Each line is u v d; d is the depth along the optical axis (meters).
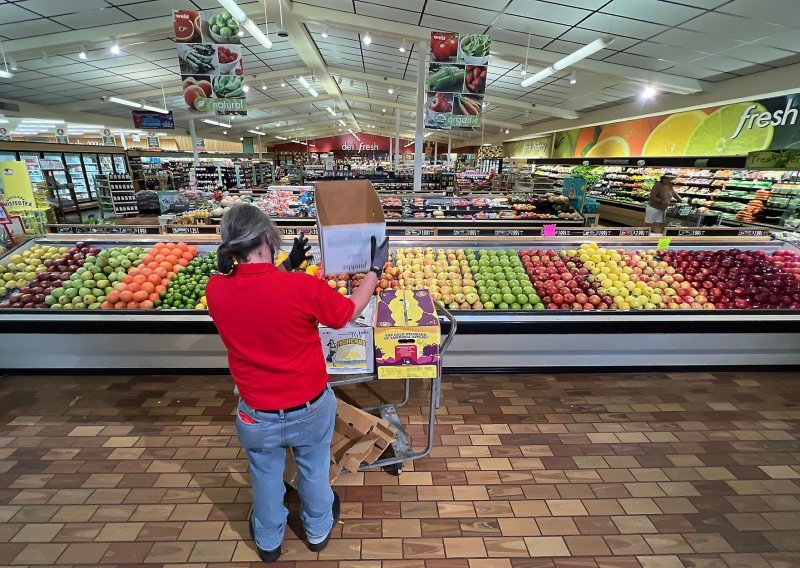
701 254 3.75
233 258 1.33
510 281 3.27
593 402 2.93
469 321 2.95
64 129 14.13
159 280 3.21
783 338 3.22
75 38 7.92
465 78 7.03
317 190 1.64
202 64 6.24
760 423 2.73
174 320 2.92
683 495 2.15
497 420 2.72
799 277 3.43
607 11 6.36
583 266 3.55
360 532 1.92
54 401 2.83
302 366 1.42
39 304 3.06
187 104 6.38
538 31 7.73
